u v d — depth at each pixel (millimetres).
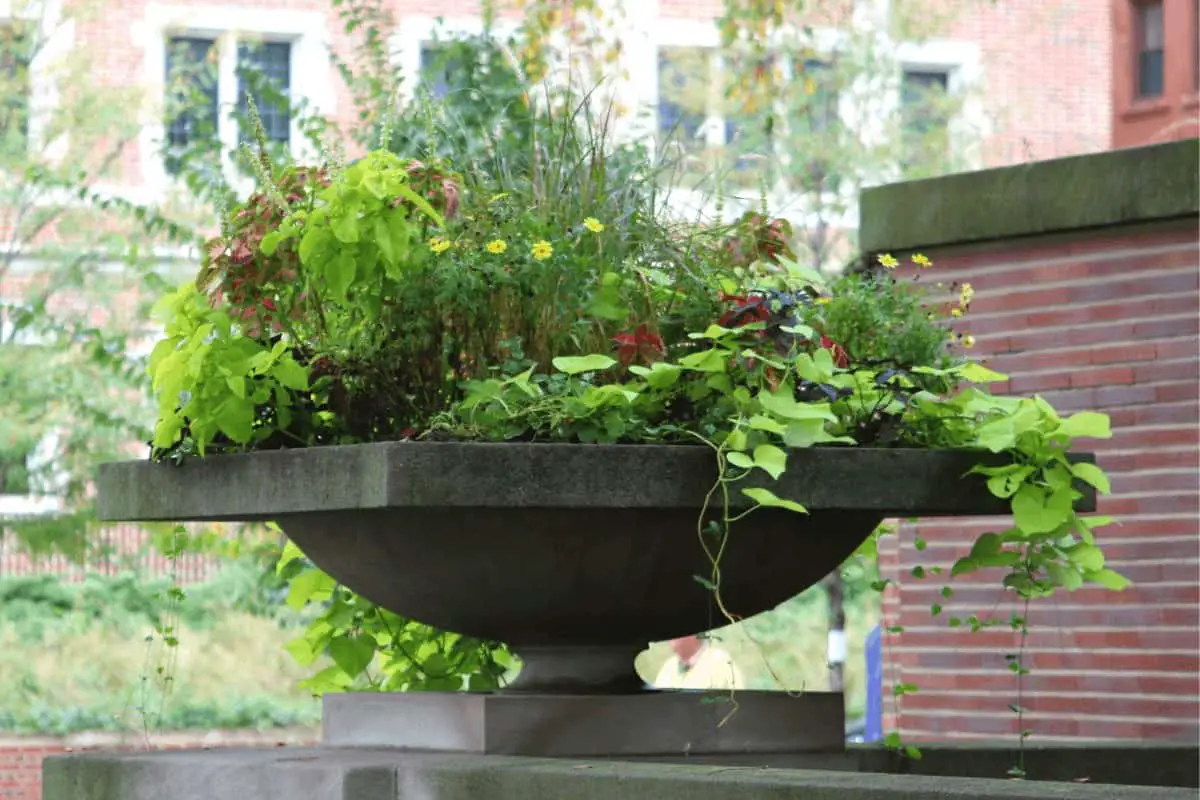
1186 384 7633
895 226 8281
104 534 22000
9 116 21141
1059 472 4855
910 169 21109
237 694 27422
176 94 22922
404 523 4543
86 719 26594
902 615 8391
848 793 3662
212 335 4895
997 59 33812
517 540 4512
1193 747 5953
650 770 4004
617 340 4785
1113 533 7793
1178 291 7664
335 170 5039
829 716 4988
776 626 26625
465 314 4848
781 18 19734
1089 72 34250
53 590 27766
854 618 26125
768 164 19672
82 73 21266
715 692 4887
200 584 28031
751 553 4695
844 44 21172
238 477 4711
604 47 19906
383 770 4355
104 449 19766
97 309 21047
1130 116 17016
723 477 4453
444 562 4582
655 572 4633
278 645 27844
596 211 5230
